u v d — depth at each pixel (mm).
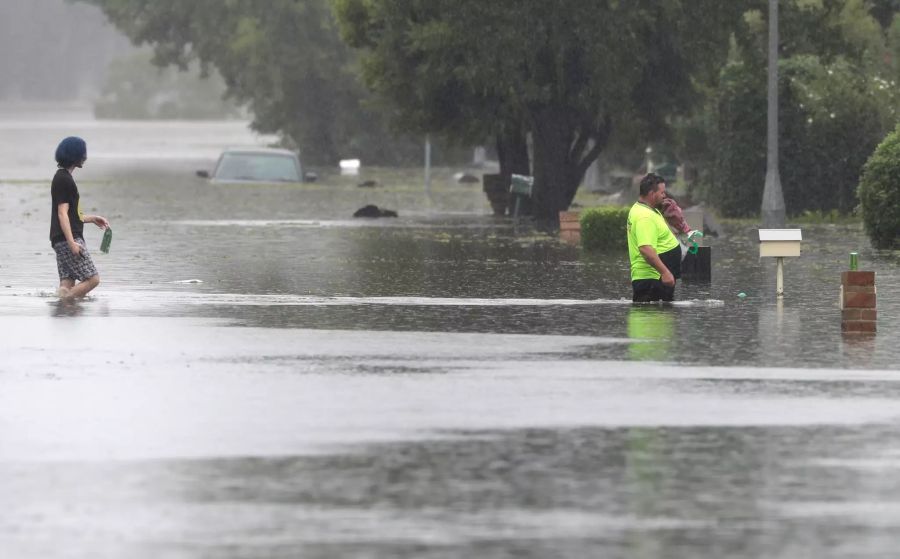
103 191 188500
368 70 150500
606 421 45375
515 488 37312
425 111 148875
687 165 183375
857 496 36594
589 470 39125
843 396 49562
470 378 52812
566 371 54281
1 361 56344
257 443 42250
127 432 43656
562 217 121875
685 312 71688
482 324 67125
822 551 32031
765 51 156125
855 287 65000
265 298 77062
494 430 44062
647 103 148375
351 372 54031
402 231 126688
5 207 156750
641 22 138875
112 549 32125
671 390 50562
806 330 65375
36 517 34656
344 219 141750
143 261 97000
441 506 35625
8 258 98062
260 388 50781
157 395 49469
